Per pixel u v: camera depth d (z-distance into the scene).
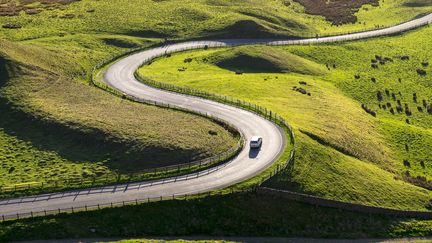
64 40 117.00
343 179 63.00
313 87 96.38
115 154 64.31
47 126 71.75
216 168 61.78
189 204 54.69
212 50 116.75
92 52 112.12
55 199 55.44
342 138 74.75
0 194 56.41
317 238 54.28
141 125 71.31
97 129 69.06
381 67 116.25
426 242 56.00
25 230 50.97
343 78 107.50
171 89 89.62
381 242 55.28
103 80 95.38
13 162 64.44
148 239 51.22
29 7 145.38
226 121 75.06
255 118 76.31
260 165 62.22
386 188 64.19
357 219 57.47
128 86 91.81
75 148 66.75
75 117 73.25
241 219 54.50
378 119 90.69
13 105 77.94
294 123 74.94
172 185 57.84
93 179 59.22
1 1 153.25
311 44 125.00
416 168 76.62
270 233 53.97
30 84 84.88
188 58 110.62
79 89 86.88
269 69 105.31
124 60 109.50
